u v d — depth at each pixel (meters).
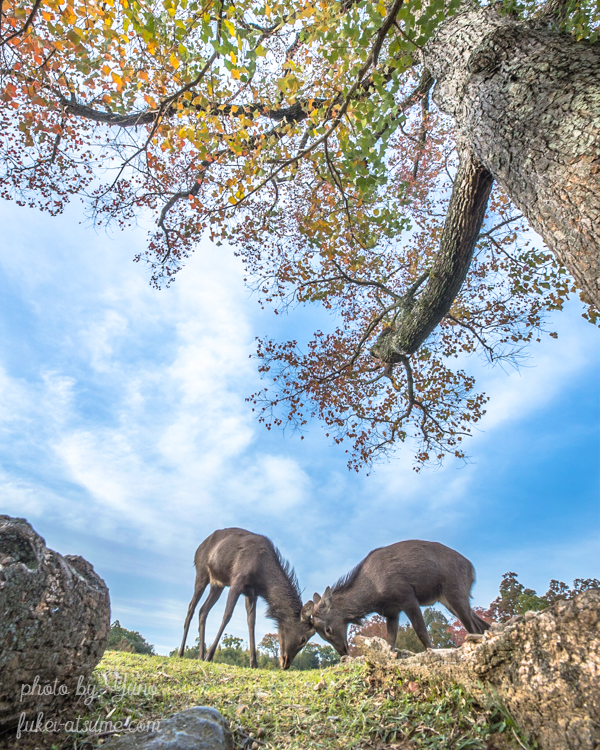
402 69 3.04
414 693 2.57
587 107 2.73
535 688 1.77
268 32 3.92
